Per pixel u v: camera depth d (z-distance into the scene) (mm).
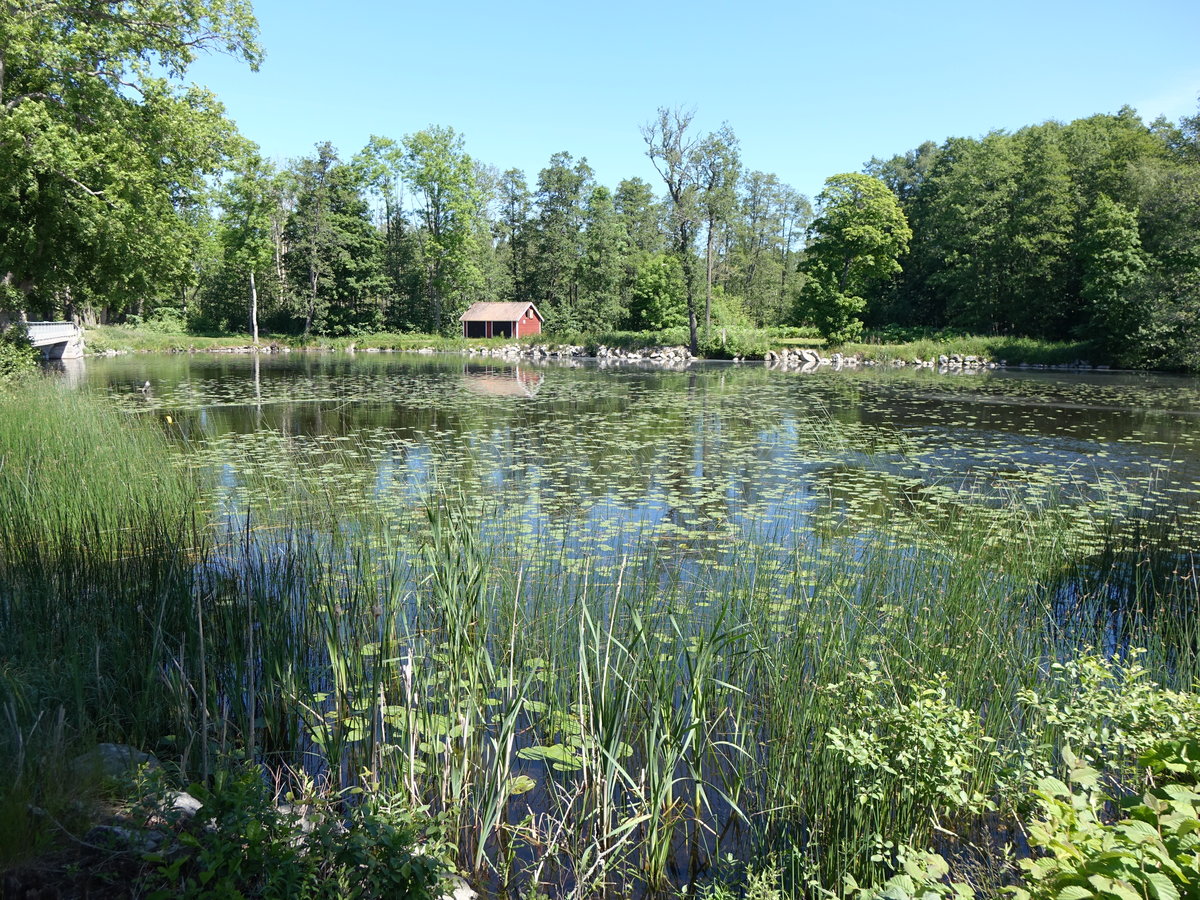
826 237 42531
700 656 3623
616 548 7125
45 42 17625
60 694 3621
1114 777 3270
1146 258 34250
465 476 10398
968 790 3361
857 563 6480
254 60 21000
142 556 5332
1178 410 18656
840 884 3031
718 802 3609
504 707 3713
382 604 5191
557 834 3234
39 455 8102
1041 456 12445
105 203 18594
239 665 4039
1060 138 44781
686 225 41344
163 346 45438
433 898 2484
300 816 2637
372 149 55031
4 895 2205
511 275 63312
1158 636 4711
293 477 10031
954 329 45969
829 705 3723
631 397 21156
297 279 55281
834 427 15570
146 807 2541
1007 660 4395
